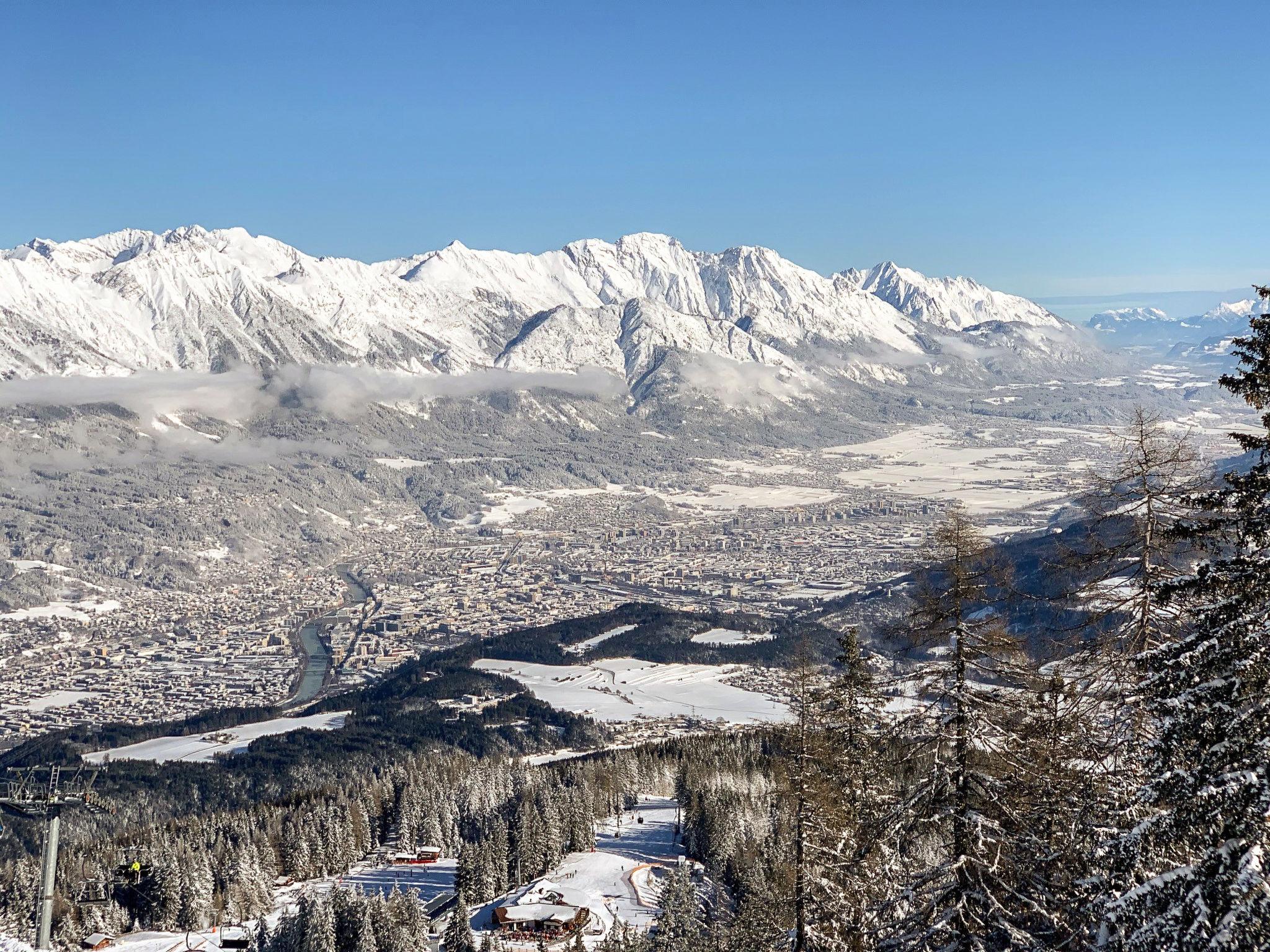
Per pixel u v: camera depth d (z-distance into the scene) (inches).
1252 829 1007.6
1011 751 1473.9
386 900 5738.2
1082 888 1162.0
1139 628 1492.4
